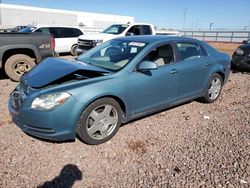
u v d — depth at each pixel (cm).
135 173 288
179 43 445
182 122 436
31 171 287
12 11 4012
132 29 1158
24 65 692
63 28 1264
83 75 353
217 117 462
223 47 2238
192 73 454
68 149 335
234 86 698
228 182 273
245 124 430
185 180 276
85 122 325
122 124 416
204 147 348
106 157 320
